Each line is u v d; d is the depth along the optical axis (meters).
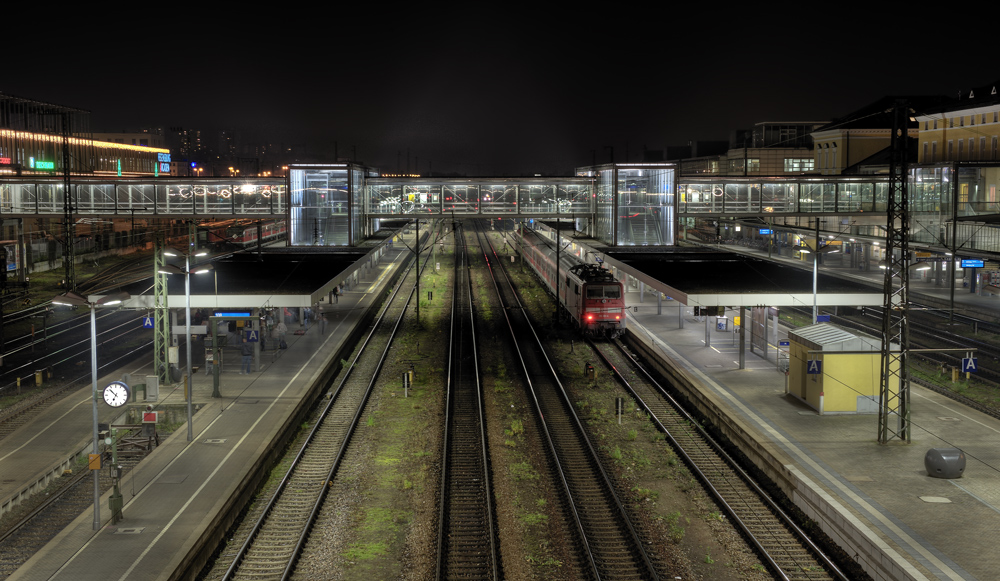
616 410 31.81
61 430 29.83
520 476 25.48
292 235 75.81
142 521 20.42
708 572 18.94
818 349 29.78
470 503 23.19
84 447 27.89
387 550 20.22
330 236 76.12
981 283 61.66
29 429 30.00
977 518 20.06
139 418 30.97
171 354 34.94
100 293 36.38
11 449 27.78
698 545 20.42
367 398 35.50
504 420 31.92
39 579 17.38
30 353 45.44
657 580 18.28
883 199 79.81
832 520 20.69
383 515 22.42
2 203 76.81
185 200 78.56
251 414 30.36
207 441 27.03
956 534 19.08
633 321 51.81
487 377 39.66
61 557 18.44
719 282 41.56
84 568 17.88
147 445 27.55
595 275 49.12
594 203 82.56
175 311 39.03
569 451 28.00
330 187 75.81
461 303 65.19
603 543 20.50
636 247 69.00
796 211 80.06
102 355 44.41
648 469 26.11
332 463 26.94
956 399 32.25
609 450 28.05
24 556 19.95
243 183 78.12
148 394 32.97
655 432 29.95
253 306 37.44
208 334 41.41
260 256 56.03
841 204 80.25
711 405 31.30
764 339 39.56
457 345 47.94
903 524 19.64
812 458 24.67
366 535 21.12
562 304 58.59
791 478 23.44
